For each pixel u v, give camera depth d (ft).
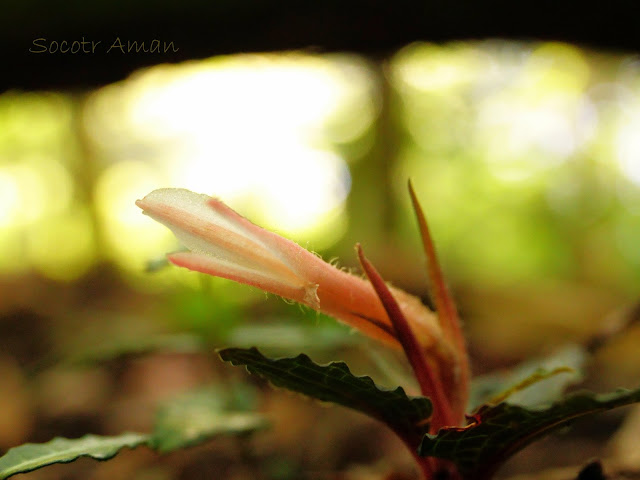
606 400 0.30
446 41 0.85
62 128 1.95
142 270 0.40
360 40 0.81
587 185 2.39
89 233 2.10
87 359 0.47
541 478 0.43
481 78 2.00
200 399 0.43
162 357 0.96
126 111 1.81
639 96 2.10
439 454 0.32
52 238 2.23
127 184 2.12
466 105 2.16
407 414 0.33
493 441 0.32
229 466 0.60
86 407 0.85
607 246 2.32
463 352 0.34
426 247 0.33
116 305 1.56
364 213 1.95
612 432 0.68
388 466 0.52
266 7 0.78
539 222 2.42
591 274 2.27
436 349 0.33
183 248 0.40
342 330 0.45
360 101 1.91
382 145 1.83
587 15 0.80
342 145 1.96
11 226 2.26
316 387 0.33
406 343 0.32
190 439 0.39
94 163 2.01
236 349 0.31
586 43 0.86
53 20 0.80
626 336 0.93
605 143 2.31
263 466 0.52
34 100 1.37
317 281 0.31
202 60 0.86
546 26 0.81
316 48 0.84
